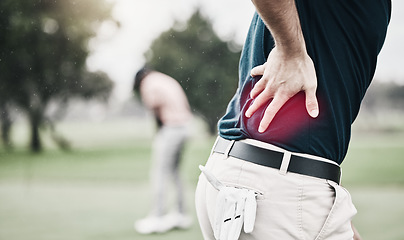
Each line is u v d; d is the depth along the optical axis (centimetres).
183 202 471
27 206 639
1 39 2033
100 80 2733
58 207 630
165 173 462
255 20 142
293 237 121
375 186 896
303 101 124
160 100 459
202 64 3912
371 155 1892
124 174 1204
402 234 434
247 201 121
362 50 130
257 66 133
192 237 435
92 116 6000
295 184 121
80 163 1608
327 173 124
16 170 1319
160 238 431
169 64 3866
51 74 2266
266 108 126
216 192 130
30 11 2094
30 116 2398
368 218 525
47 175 1175
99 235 447
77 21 2222
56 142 2622
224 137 136
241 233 124
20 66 2131
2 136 2469
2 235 447
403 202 659
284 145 124
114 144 3297
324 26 126
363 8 127
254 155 125
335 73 126
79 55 2314
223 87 3869
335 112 126
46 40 2138
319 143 125
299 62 122
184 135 466
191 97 3875
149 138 4372
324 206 122
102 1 2284
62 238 433
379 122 4131
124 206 643
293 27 116
